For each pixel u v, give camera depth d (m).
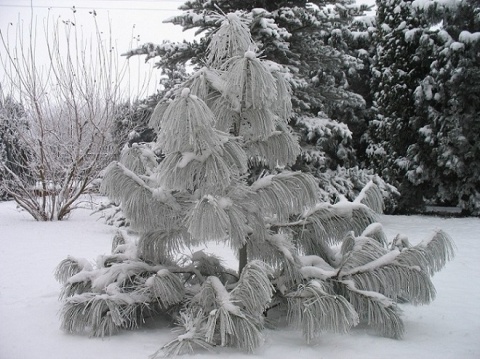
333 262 3.80
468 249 7.76
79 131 11.55
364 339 3.23
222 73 3.32
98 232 9.42
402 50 15.41
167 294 3.18
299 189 3.32
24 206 11.70
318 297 3.03
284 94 3.31
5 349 2.95
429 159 14.95
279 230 3.71
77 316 3.21
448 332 3.44
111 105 11.98
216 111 3.24
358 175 12.91
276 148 3.51
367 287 3.34
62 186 12.01
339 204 3.65
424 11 14.53
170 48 10.82
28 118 11.79
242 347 2.89
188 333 2.88
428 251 3.35
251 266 3.00
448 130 14.30
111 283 3.34
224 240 3.14
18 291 4.62
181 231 3.46
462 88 13.93
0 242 8.02
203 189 3.12
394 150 15.70
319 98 11.88
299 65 10.71
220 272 3.67
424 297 3.30
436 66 14.64
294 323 3.16
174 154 3.01
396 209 15.78
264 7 10.72
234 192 3.20
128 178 3.27
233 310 2.84
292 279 3.41
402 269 3.28
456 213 15.82
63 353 2.88
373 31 16.75
